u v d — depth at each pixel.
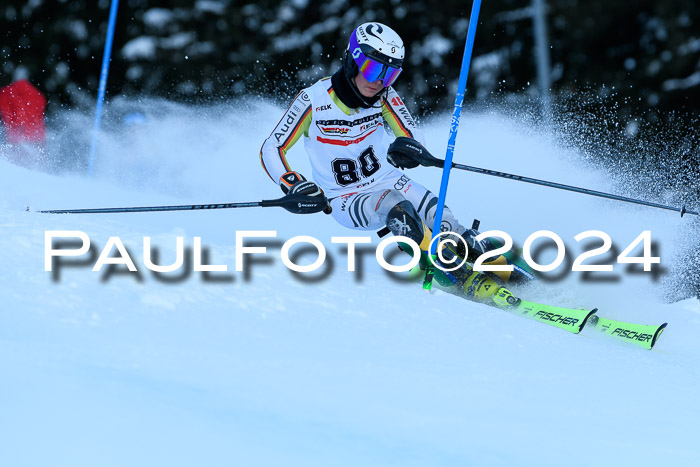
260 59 68.88
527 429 7.92
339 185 17.03
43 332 8.69
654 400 10.01
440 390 8.89
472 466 6.61
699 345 15.91
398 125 17.06
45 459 5.49
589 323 15.31
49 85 69.31
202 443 6.10
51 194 21.30
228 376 8.10
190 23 69.00
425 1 67.00
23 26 69.62
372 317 11.92
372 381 8.80
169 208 15.15
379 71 15.71
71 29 69.19
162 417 6.48
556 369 10.90
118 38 69.56
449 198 24.88
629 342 14.68
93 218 14.68
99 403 6.54
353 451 6.48
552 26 67.00
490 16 66.50
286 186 15.53
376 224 16.56
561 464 7.04
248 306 11.16
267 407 7.27
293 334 10.43
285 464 5.98
